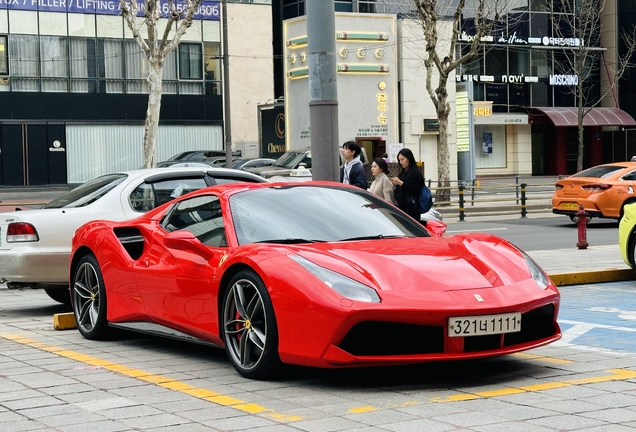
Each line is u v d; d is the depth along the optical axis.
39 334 8.49
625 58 57.16
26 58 47.31
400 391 5.68
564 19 58.56
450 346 5.56
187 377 6.26
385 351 5.61
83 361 6.98
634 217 11.45
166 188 10.09
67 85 48.38
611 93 60.81
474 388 5.73
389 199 11.58
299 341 5.66
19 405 5.49
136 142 50.28
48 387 6.00
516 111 57.69
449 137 47.47
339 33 41.09
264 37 54.19
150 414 5.18
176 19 29.58
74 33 48.34
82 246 8.11
